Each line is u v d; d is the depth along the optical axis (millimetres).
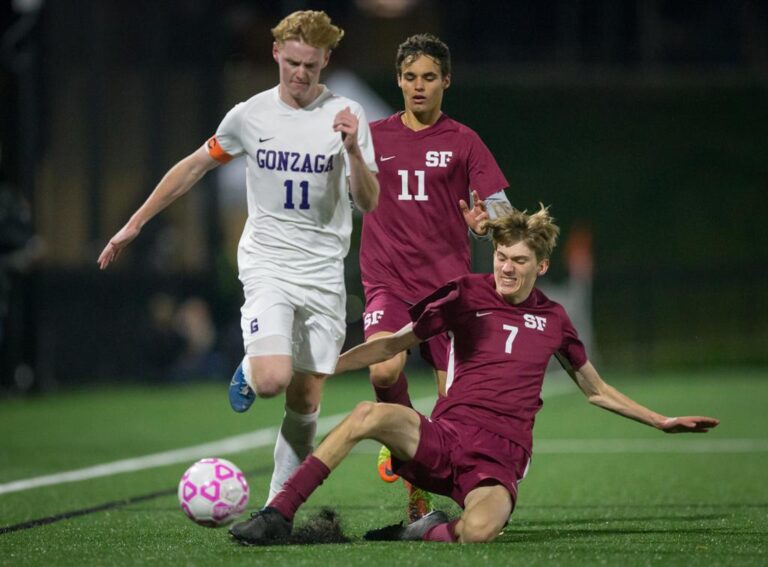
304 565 14875
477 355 18062
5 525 20016
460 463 17297
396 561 15086
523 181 84125
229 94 72812
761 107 82062
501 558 15367
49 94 65062
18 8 51062
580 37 79812
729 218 82812
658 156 83750
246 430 40156
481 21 79938
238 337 64188
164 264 65812
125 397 53969
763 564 15281
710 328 75750
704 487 25875
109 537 18359
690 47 79375
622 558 15570
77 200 65938
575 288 69438
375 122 21625
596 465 30453
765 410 46312
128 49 68312
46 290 61656
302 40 17672
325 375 18781
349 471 28859
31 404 50312
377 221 21328
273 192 18359
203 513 16391
